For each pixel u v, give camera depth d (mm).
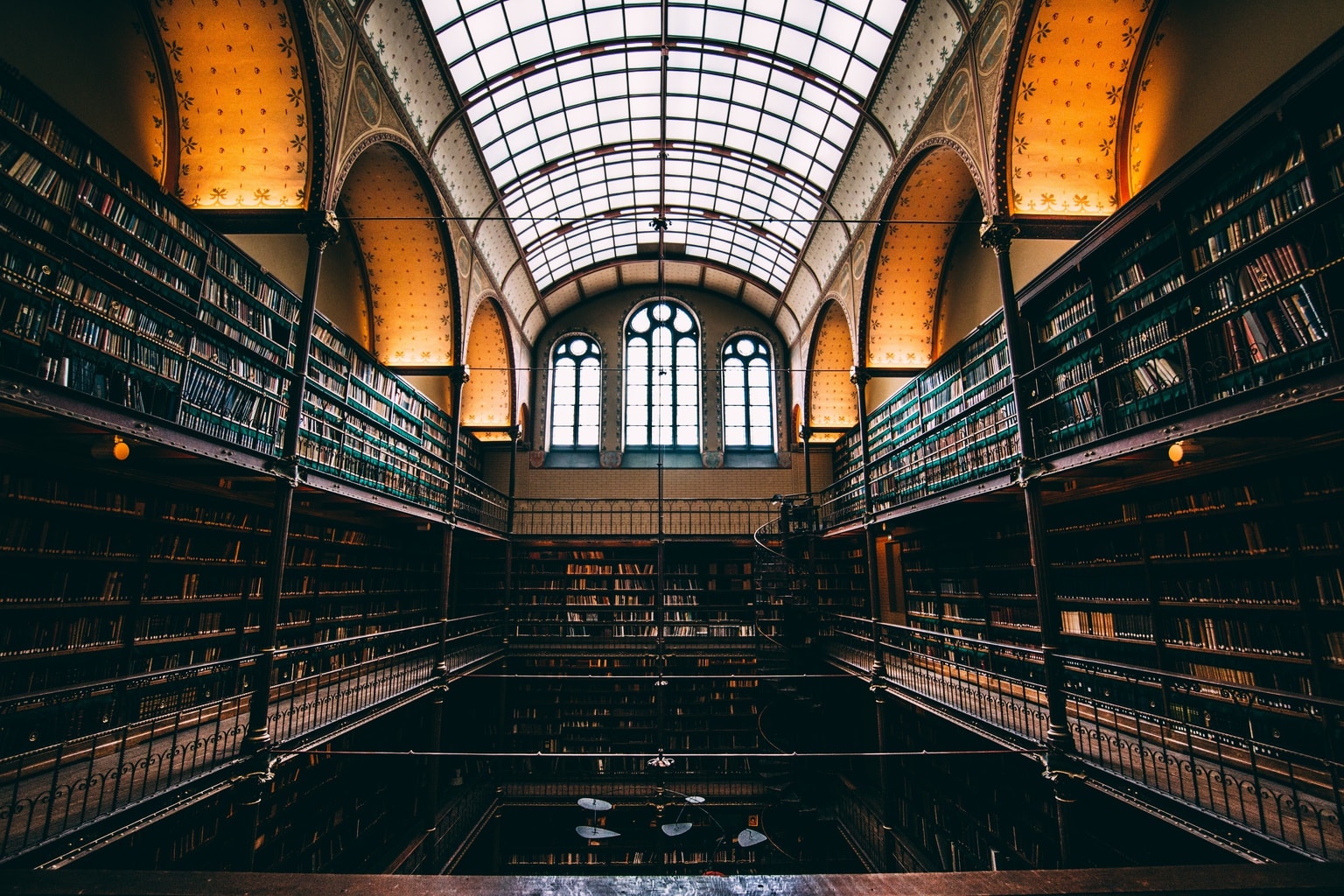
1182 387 6551
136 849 7355
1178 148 8188
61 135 6277
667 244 21625
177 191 8844
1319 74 5184
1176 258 7293
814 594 17891
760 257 20812
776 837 16047
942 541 14164
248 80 8562
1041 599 7871
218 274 8219
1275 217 5871
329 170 8977
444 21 11164
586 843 16234
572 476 21297
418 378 16594
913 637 15344
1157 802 6137
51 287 5855
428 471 14625
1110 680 8859
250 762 7215
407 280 14539
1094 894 1202
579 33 12383
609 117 15195
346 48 9352
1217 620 7398
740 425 22359
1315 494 6426
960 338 13828
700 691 18125
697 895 1231
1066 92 8703
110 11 7875
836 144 14484
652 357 22750
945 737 12797
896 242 13922
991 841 10750
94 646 7336
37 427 5996
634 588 19000
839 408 20141
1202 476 7469
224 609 9406
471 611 18656
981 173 9422
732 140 15992
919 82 11344
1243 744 5336
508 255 17891
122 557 7758
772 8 11844
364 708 9477
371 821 12531
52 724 6816
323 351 10789
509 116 13977
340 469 10297
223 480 9070
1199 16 7805
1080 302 8570
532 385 22234
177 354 6934
